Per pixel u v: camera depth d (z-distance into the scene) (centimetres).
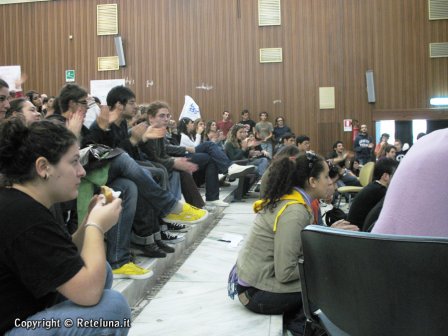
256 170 686
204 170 562
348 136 1059
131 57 1108
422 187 121
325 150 1062
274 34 1079
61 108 272
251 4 1083
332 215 349
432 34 1038
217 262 365
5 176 141
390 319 116
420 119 1038
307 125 1072
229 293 269
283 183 248
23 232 132
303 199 247
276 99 1079
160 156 402
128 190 282
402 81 1046
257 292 252
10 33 1134
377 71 1053
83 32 1114
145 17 1104
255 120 1083
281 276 240
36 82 1126
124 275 275
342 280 125
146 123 391
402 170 128
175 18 1098
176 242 370
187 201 441
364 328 122
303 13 1072
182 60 1098
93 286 141
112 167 283
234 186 734
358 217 335
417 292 111
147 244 325
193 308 269
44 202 145
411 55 1044
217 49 1091
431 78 1038
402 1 1046
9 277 137
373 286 117
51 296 151
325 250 127
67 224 262
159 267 324
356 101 1060
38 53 1126
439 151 121
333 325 145
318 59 1069
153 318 255
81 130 301
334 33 1064
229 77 1089
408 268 110
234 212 575
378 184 333
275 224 243
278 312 251
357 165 891
